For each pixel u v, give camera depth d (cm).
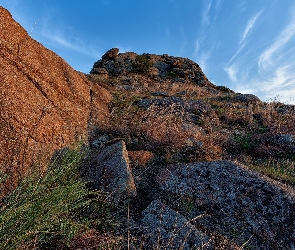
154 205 455
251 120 1121
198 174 525
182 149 712
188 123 984
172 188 514
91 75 3222
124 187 470
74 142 604
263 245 412
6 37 656
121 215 448
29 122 523
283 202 442
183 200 492
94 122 789
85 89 906
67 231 344
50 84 713
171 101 1227
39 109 575
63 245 345
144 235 392
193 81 3956
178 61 4509
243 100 1616
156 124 816
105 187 475
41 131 539
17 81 573
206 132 954
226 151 833
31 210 328
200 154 701
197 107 1198
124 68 3869
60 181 429
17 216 315
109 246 346
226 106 1395
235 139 923
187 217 458
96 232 379
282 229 417
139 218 451
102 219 417
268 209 442
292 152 819
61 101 693
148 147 712
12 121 492
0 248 285
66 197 378
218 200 474
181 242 381
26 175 409
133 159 614
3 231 299
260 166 719
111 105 1017
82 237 359
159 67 4319
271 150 833
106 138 738
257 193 465
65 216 377
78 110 755
